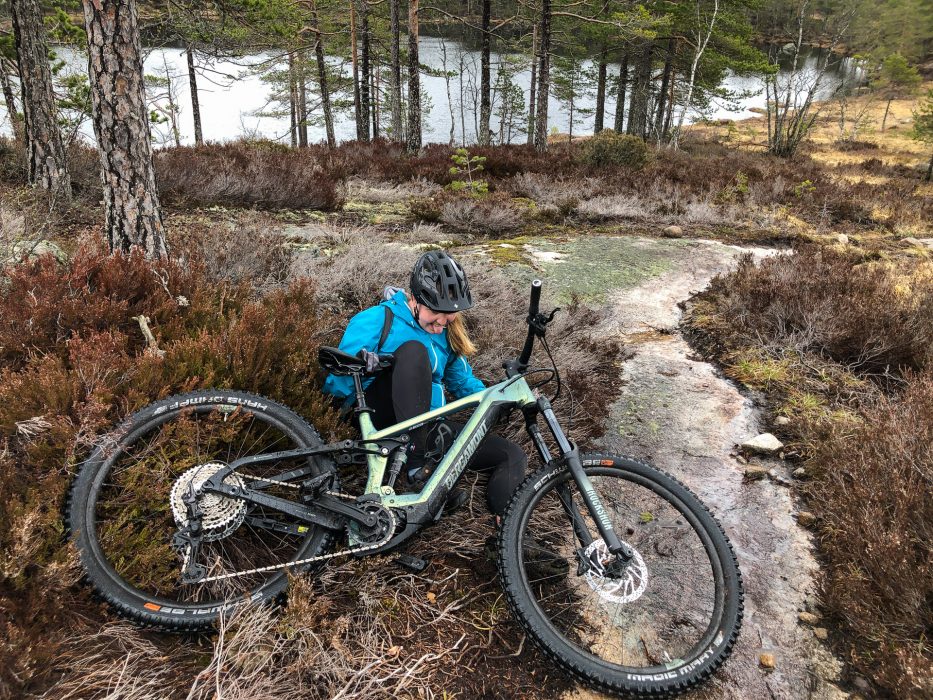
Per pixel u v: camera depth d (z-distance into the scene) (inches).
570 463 86.0
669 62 1210.0
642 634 91.6
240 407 90.2
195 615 77.4
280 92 1117.7
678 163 704.4
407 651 83.5
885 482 109.0
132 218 147.4
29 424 80.0
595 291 241.6
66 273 120.0
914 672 77.4
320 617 84.9
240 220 292.8
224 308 133.6
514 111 1595.7
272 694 71.4
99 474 79.4
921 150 1466.5
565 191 440.5
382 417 101.0
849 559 102.0
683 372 179.9
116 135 141.3
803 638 92.6
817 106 2016.5
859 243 377.7
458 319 101.2
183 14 310.8
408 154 702.5
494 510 98.8
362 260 200.4
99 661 72.2
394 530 85.4
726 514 119.6
